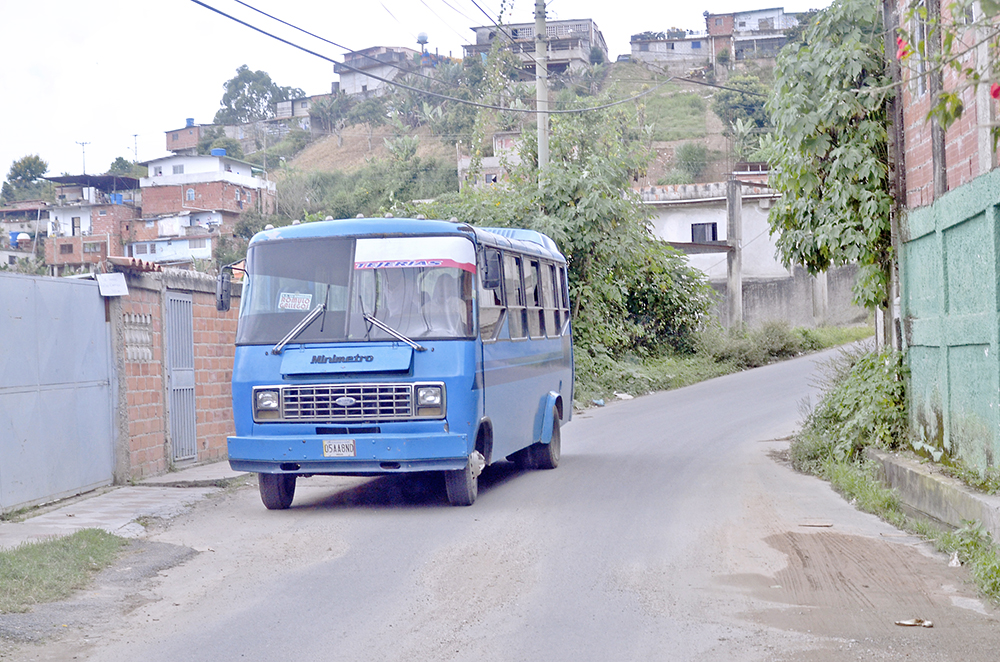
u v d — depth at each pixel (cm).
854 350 1473
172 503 1058
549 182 2450
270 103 12381
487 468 1396
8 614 612
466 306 1016
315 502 1114
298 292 1031
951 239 937
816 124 1173
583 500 1061
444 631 582
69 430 1098
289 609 638
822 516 952
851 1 1163
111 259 1211
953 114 557
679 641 556
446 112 9444
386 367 977
